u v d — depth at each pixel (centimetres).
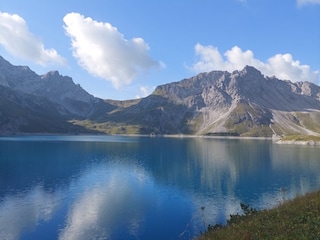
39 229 4606
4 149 16900
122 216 5256
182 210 5666
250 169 10762
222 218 5228
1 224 4794
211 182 8400
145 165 11669
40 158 13188
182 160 13325
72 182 8181
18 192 6912
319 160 13250
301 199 2369
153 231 4566
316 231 1606
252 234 1747
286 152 17425
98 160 12938
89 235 4394
